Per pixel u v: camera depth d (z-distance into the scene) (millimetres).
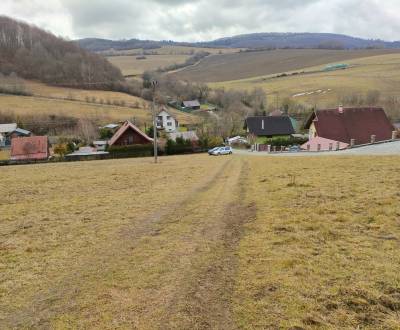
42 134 93438
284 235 9703
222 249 9039
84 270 8453
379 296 6430
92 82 126938
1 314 6762
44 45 135375
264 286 7016
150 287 7309
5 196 18875
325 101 114375
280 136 82688
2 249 10352
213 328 5848
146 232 11000
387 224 9797
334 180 16125
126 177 24438
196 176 23031
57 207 15523
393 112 87500
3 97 107938
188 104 126938
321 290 6742
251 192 15414
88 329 6062
